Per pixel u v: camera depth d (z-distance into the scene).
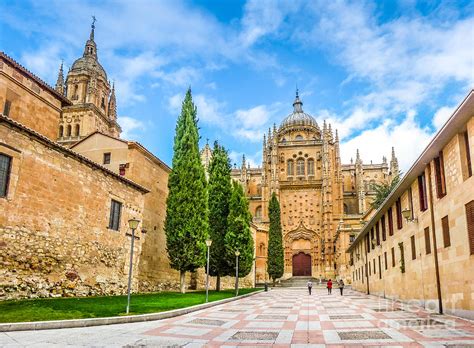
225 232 42.84
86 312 16.08
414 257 24.05
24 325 12.69
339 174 82.44
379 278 36.00
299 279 74.94
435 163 19.89
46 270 19.92
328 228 77.69
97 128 66.94
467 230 16.23
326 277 74.88
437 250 19.67
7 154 18.17
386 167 92.50
